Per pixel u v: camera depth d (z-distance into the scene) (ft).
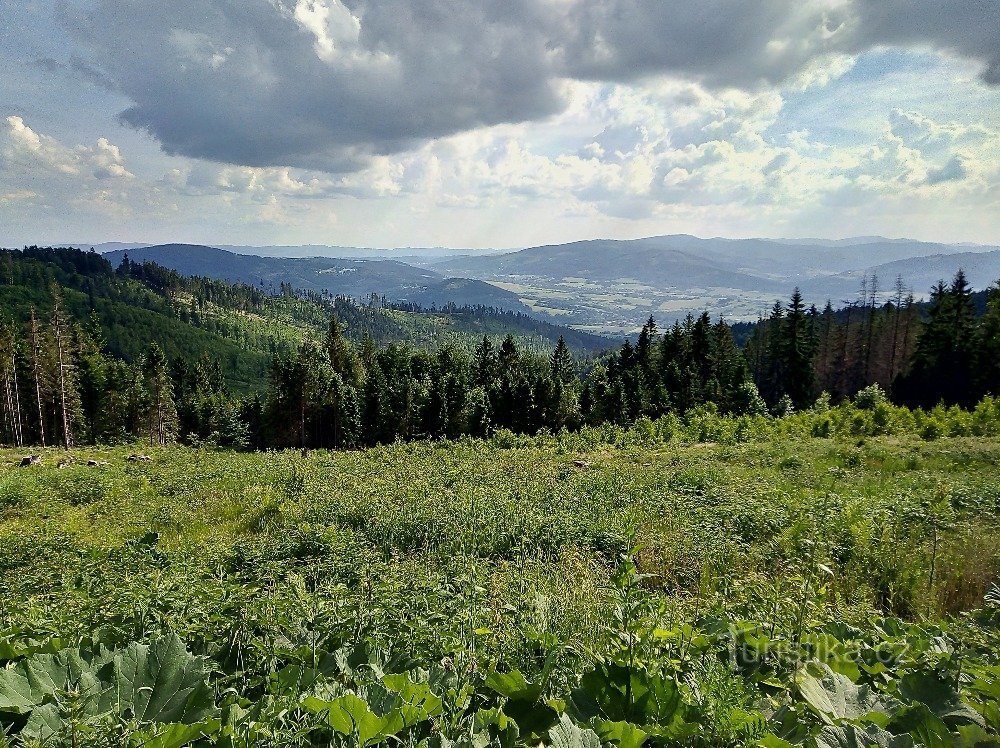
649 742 7.53
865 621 13.91
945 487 31.58
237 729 7.28
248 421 249.75
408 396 189.47
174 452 107.55
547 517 31.96
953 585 19.19
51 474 68.74
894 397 156.04
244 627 11.52
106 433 222.48
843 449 63.82
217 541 31.45
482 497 39.17
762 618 12.67
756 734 7.21
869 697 8.43
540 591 17.34
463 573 19.27
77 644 9.95
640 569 22.50
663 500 36.29
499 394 182.50
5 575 24.77
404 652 10.45
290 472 61.77
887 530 22.97
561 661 10.02
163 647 8.58
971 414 88.33
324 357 243.40
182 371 337.52
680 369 184.96
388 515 34.55
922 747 6.81
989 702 8.07
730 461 64.18
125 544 30.63
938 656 9.50
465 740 6.66
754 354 227.61
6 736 6.86
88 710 7.41
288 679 9.00
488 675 9.05
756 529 27.89
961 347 145.28
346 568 21.27
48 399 191.83
